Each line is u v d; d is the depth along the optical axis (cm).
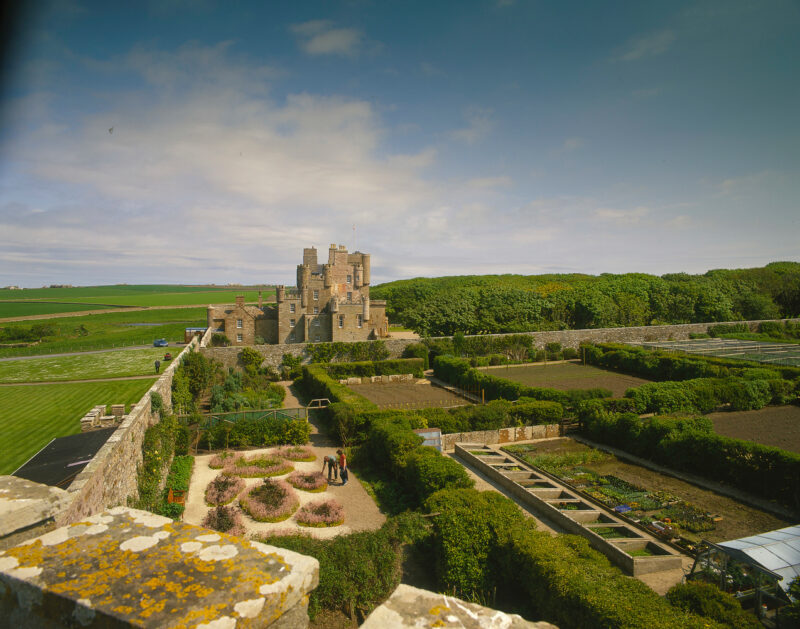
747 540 1555
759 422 3675
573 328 8950
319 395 4556
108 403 4178
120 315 14625
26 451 2778
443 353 6550
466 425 3369
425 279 16112
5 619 374
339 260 8481
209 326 7625
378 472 2802
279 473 2772
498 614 372
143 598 332
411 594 385
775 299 11119
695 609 1257
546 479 2534
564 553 1474
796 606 1323
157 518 446
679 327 8325
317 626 1377
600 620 1162
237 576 359
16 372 6009
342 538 1625
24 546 397
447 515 1742
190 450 3155
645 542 1867
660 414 3738
